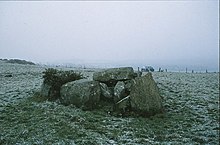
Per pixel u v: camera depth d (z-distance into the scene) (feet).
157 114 67.51
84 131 51.24
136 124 59.31
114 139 49.01
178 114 70.90
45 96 73.15
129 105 67.05
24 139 45.47
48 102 69.87
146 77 70.13
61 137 47.09
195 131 58.23
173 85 113.60
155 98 68.80
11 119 55.21
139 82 68.69
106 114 64.95
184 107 77.36
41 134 47.96
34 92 78.28
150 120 63.46
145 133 53.98
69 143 44.80
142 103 66.64
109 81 76.28
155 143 48.75
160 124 61.05
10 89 81.10
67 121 56.13
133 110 66.39
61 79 74.95
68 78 76.43
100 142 46.42
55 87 73.72
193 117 68.95
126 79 75.77
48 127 51.47
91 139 47.50
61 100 70.64
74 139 46.83
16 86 86.69
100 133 51.34
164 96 88.48
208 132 57.72
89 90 68.69
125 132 53.42
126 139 49.39
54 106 66.90
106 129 54.13
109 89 74.69
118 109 66.54
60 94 71.87
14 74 112.98
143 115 65.57
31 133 48.14
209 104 84.28
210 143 50.90
